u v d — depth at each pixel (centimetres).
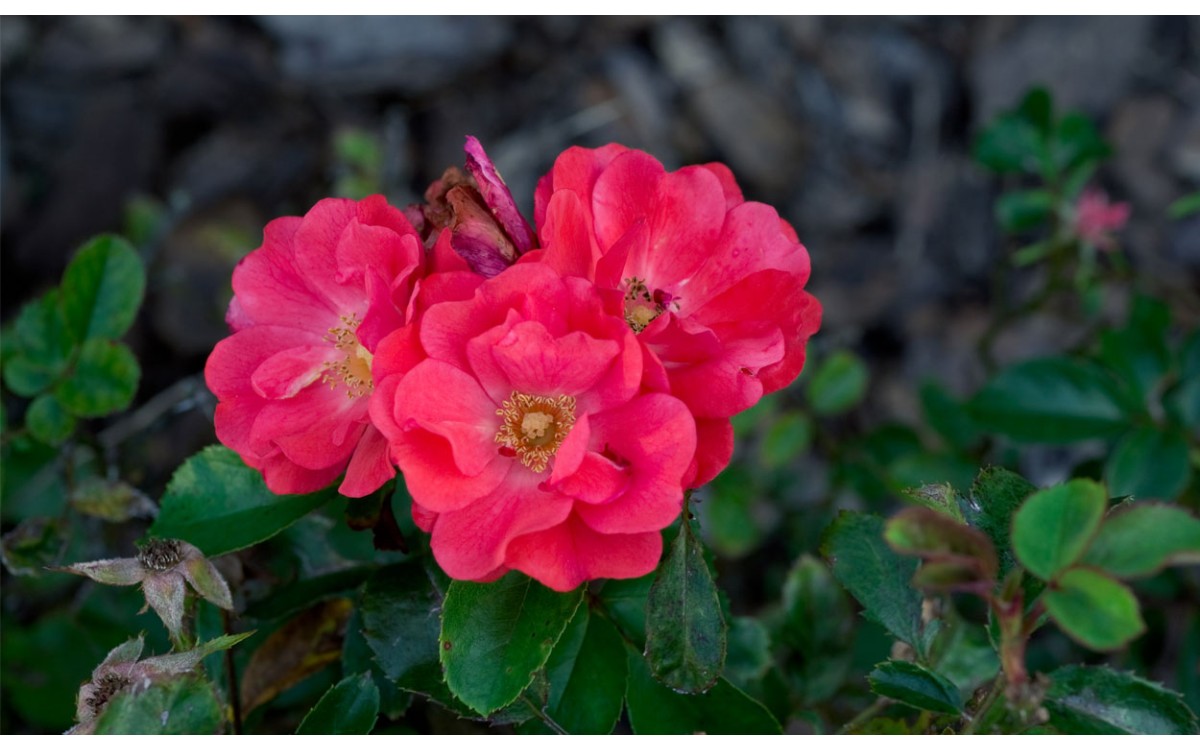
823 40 97
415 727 55
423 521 46
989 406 63
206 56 93
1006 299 91
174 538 49
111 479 61
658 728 51
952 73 96
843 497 79
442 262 46
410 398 45
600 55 97
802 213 94
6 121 91
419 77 94
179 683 46
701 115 96
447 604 47
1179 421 62
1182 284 88
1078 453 84
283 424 48
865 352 90
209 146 92
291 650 55
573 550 46
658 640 47
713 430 47
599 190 48
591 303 46
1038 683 44
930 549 43
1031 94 70
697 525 48
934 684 48
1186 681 63
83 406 58
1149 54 94
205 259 86
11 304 85
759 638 58
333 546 54
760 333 47
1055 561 43
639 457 46
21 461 62
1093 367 63
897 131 96
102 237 58
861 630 63
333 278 48
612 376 46
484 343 46
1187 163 92
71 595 65
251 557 54
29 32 94
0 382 73
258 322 49
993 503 49
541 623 47
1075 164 71
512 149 94
